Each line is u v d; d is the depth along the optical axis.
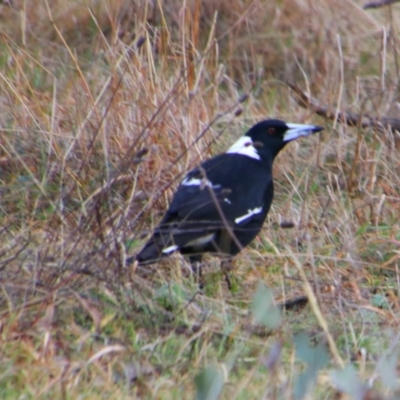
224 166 10.89
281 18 16.41
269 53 16.14
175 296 9.41
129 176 11.23
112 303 9.07
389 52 16.02
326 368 8.23
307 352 6.40
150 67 12.56
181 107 12.59
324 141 13.71
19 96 12.42
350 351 8.77
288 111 14.95
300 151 13.56
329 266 10.81
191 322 8.98
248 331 8.97
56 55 15.49
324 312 9.48
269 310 6.84
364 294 10.27
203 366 8.14
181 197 10.45
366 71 15.89
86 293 8.97
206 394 6.16
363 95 14.94
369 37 16.36
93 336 8.41
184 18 13.80
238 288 10.30
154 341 8.55
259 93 15.49
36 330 8.30
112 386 7.68
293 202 12.45
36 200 11.20
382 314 9.59
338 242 11.54
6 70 14.65
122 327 8.78
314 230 11.77
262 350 8.41
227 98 14.55
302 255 10.42
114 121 12.16
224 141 13.25
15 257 9.09
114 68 12.35
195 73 13.45
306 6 16.50
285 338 8.76
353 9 16.69
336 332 9.07
